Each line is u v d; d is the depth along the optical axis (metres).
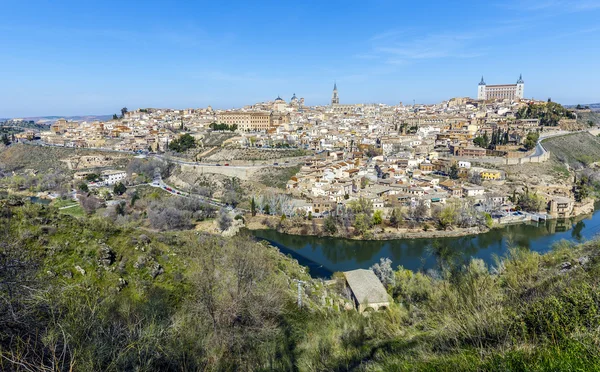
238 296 21.59
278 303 23.73
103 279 22.88
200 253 28.97
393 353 13.35
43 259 22.30
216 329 18.02
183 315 18.56
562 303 10.73
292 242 78.62
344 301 38.38
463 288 18.23
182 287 23.94
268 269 31.66
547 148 143.88
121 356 11.44
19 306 9.97
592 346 8.24
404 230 78.88
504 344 10.03
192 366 14.53
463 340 11.70
